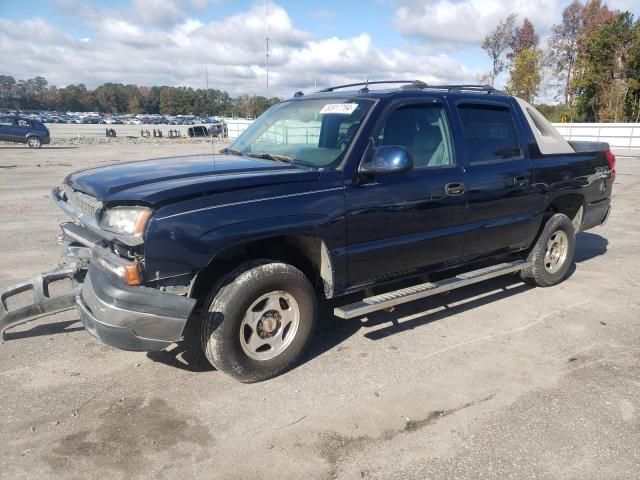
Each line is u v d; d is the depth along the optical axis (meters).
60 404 3.30
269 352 3.61
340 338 4.32
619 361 3.99
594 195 5.89
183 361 3.88
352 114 3.99
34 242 7.21
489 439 3.01
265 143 4.45
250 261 3.48
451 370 3.81
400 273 4.21
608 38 39.88
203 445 2.93
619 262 6.72
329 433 3.05
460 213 4.39
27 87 144.25
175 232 3.04
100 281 3.15
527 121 5.13
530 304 5.16
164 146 30.58
